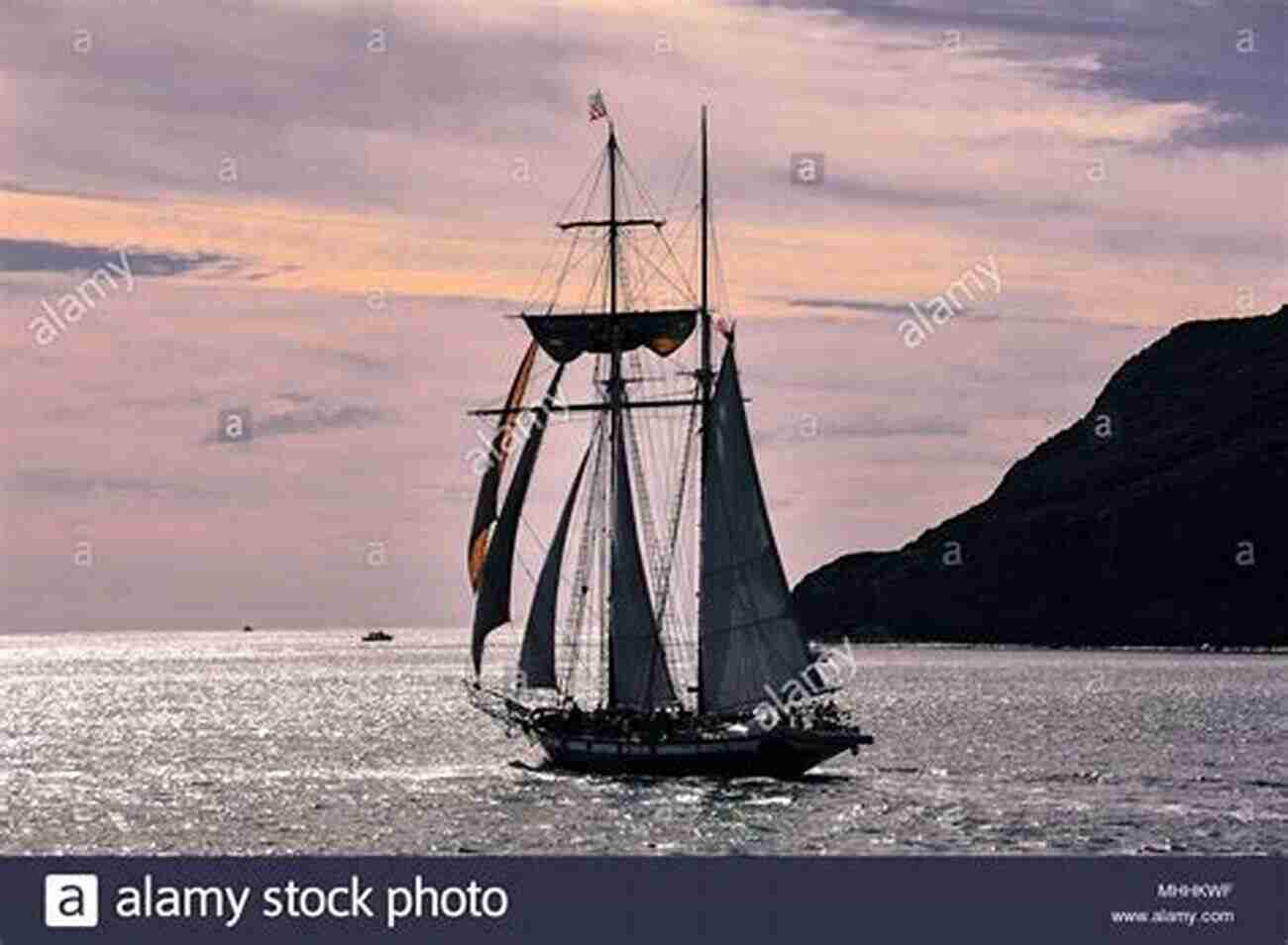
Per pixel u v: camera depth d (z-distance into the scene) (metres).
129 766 164.38
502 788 132.12
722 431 129.50
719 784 129.50
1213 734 199.12
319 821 117.19
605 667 156.62
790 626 127.94
